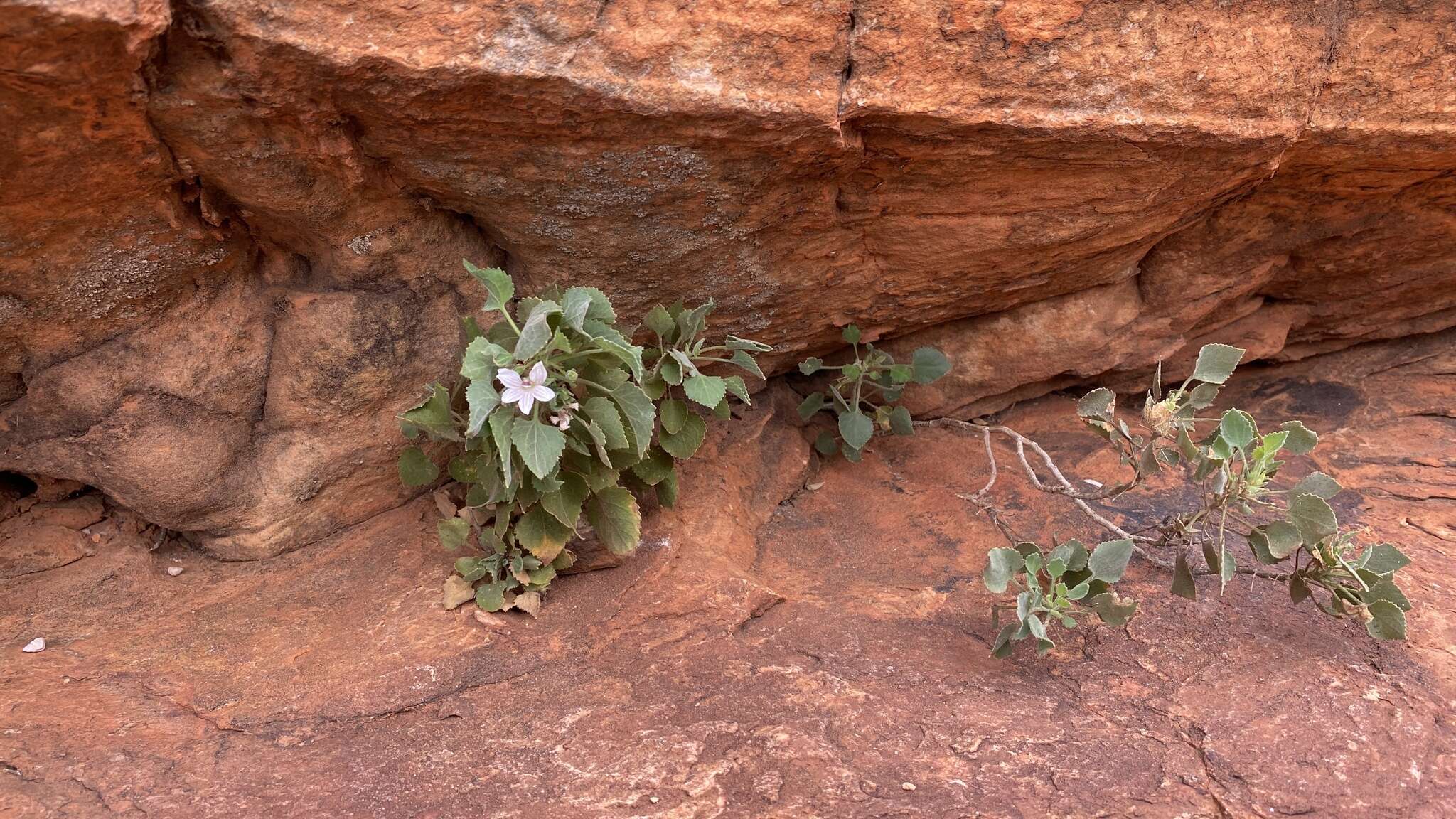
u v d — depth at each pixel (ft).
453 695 8.20
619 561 9.57
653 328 9.69
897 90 8.18
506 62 7.30
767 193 9.02
